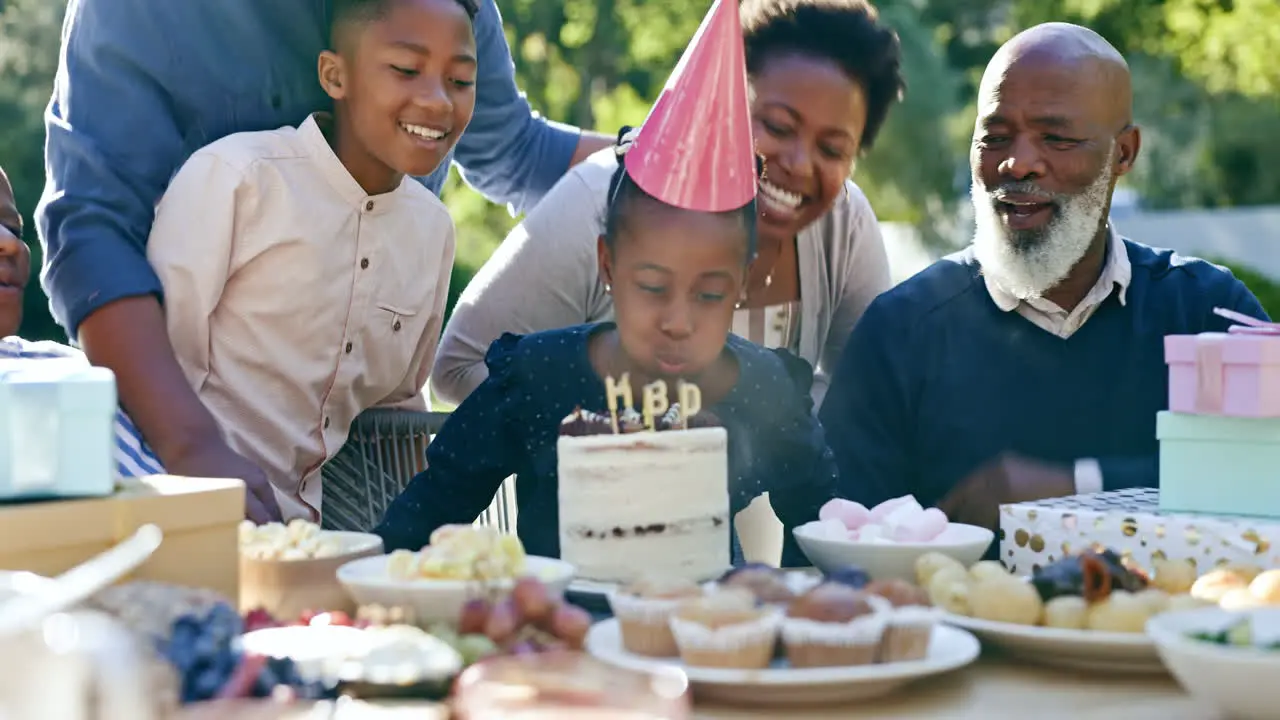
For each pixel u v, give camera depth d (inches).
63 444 55.7
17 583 46.3
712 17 72.3
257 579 64.3
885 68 102.4
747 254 76.4
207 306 93.0
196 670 45.6
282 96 100.9
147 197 96.3
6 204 94.3
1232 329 73.9
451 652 49.8
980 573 63.8
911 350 104.1
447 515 83.3
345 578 61.6
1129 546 70.1
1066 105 97.2
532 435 81.0
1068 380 102.3
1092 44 99.3
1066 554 71.6
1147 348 102.3
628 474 66.8
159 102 97.3
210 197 92.6
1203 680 49.9
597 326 82.2
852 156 103.0
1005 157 99.0
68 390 55.7
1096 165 98.1
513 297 110.3
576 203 109.7
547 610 54.8
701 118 72.9
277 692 45.7
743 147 73.8
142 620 49.4
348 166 96.9
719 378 81.0
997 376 102.8
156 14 95.9
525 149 127.6
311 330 96.7
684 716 43.7
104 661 39.6
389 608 59.8
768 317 109.5
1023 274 99.4
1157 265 105.1
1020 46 99.2
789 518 86.7
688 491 67.6
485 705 42.6
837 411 105.1
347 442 103.9
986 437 102.4
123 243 92.7
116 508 56.0
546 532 81.0
